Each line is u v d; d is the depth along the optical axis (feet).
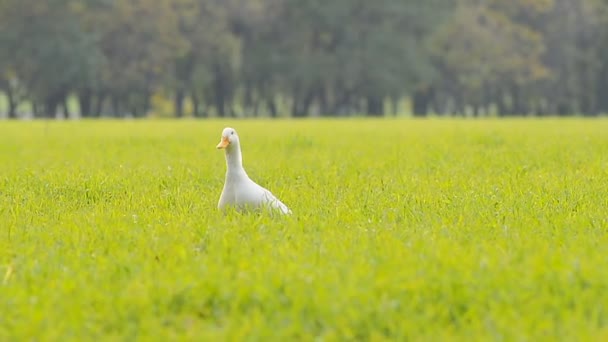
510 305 30.35
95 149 107.86
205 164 83.30
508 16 429.79
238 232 43.24
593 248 38.91
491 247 39.06
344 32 376.27
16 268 36.94
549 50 426.10
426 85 393.09
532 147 102.83
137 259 37.37
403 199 55.93
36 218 50.24
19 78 360.28
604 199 56.34
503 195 58.23
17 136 141.69
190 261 36.86
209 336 28.14
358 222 47.32
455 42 397.39
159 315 30.68
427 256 36.73
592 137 124.77
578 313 29.48
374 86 378.94
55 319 29.84
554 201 54.95
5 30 336.70
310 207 52.80
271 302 30.86
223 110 401.29
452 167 78.07
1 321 30.04
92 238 42.47
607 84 427.74
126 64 358.84
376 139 125.39
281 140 120.67
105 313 30.50
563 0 421.18
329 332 28.09
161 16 355.36
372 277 33.22
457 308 30.68
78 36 340.39
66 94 374.02
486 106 444.96
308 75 370.94
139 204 55.52
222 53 368.89
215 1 374.63
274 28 384.88
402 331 28.63
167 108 447.42
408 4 374.84
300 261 36.45
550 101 437.17
